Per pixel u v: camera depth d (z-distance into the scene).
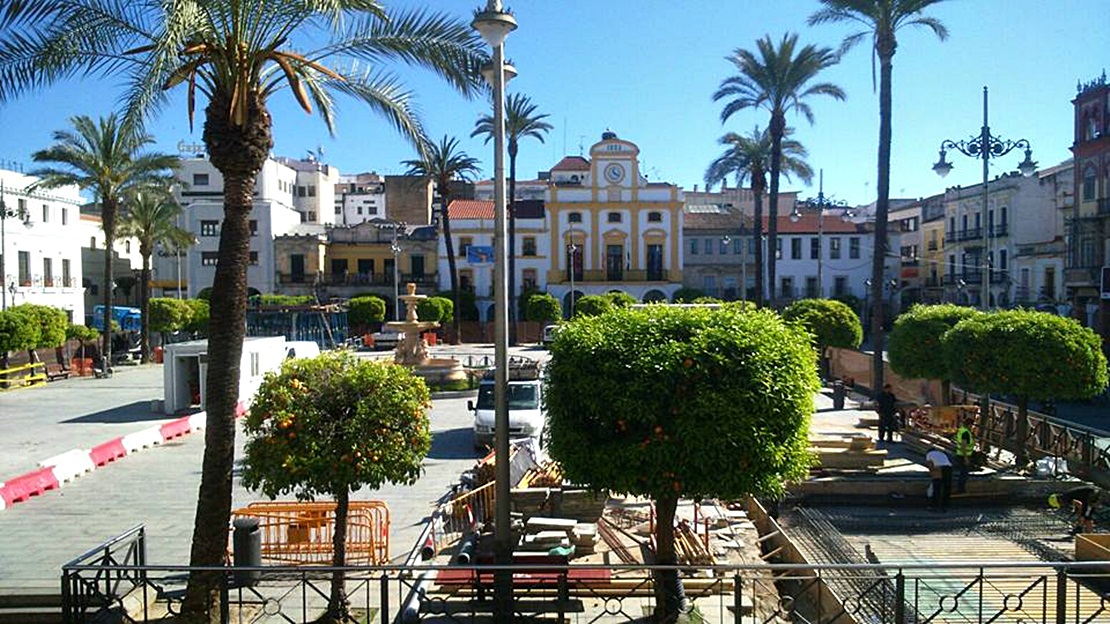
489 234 67.69
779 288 69.44
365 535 12.77
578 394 9.30
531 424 20.50
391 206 80.19
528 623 9.38
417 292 68.38
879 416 21.45
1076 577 8.52
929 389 27.09
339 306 57.66
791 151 47.78
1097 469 16.59
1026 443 18.67
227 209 9.59
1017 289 54.84
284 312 49.34
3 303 45.12
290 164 90.56
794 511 15.55
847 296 65.06
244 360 27.11
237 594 10.27
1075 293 46.84
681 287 67.38
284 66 9.67
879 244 28.64
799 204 85.44
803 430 9.38
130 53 10.30
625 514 14.62
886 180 28.39
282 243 67.81
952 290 63.78
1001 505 16.12
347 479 9.34
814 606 11.16
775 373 8.98
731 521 14.41
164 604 10.28
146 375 41.03
